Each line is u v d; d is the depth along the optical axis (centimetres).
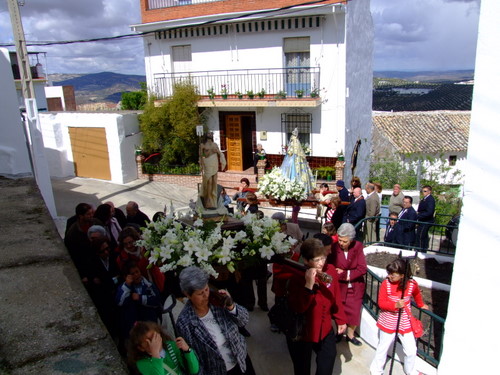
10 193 625
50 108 3128
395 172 2084
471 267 427
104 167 1808
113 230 669
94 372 225
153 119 1767
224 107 1823
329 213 969
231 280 472
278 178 949
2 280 329
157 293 460
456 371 454
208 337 358
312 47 1636
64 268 352
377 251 873
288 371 512
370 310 596
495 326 423
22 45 1064
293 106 1642
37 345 248
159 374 305
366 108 2083
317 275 418
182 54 1859
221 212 491
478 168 409
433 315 496
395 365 538
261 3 1644
